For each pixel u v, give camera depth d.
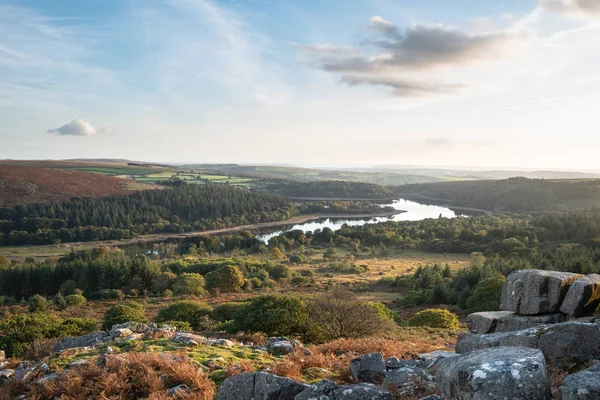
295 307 29.06
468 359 6.83
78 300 77.19
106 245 170.88
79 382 12.23
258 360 15.91
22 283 98.88
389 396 8.22
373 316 29.39
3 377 14.67
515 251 110.88
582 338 9.10
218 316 42.41
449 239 142.38
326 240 170.50
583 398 6.05
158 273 98.50
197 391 11.62
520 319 12.24
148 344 17.41
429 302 63.22
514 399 5.71
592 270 67.06
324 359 15.32
